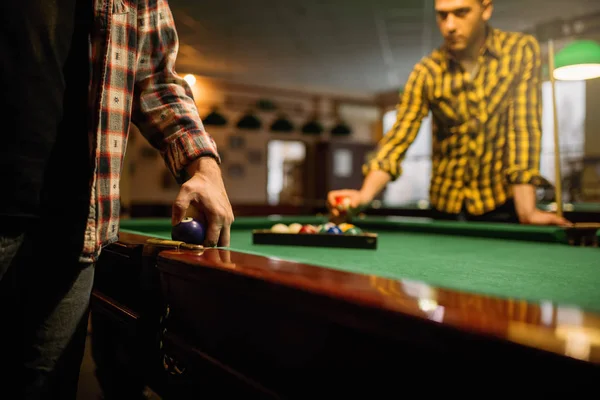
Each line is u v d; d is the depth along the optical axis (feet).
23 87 2.60
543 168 26.37
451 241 6.19
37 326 2.85
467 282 3.16
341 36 24.39
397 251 5.04
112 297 4.29
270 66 30.27
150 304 3.57
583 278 3.33
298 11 21.11
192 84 20.81
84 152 2.93
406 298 1.84
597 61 10.81
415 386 1.73
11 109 2.57
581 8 20.58
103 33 3.01
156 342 3.59
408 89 9.12
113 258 4.17
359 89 36.78
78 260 2.94
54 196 2.79
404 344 1.75
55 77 2.76
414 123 8.93
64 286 2.93
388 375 1.83
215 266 2.65
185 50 26.94
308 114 37.47
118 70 3.21
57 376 2.96
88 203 2.94
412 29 23.32
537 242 6.00
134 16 3.37
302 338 2.21
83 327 3.12
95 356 6.18
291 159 42.27
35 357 2.86
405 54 27.48
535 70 8.19
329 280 2.18
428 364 1.68
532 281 3.21
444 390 1.63
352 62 29.22
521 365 1.40
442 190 9.37
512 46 8.37
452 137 9.04
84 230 2.94
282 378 2.35
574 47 11.01
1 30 2.55
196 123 3.75
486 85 8.48
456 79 8.63
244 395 2.56
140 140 33.42
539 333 1.43
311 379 2.18
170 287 3.22
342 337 2.01
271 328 2.39
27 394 2.85
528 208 7.29
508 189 8.68
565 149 26.55
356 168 37.83
